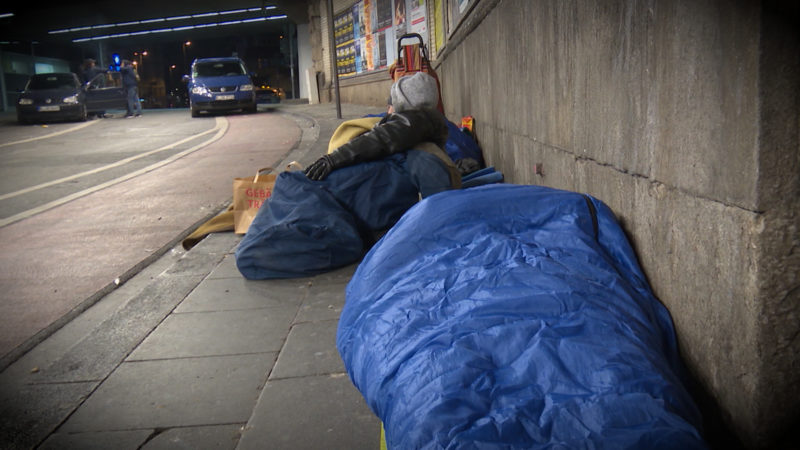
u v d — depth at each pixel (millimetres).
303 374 2699
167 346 3086
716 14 1514
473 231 2375
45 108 21500
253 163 10195
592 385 1520
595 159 2621
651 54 1948
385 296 2184
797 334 1437
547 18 3357
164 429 2346
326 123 15781
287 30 48156
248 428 2312
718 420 1675
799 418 1475
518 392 1535
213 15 43594
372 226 4188
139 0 38438
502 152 5332
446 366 1624
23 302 4188
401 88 4555
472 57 7242
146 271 4801
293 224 3939
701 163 1657
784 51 1320
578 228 2316
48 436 2350
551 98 3373
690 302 1803
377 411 1805
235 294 3777
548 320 1776
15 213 7273
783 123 1348
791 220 1384
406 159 4223
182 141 14609
